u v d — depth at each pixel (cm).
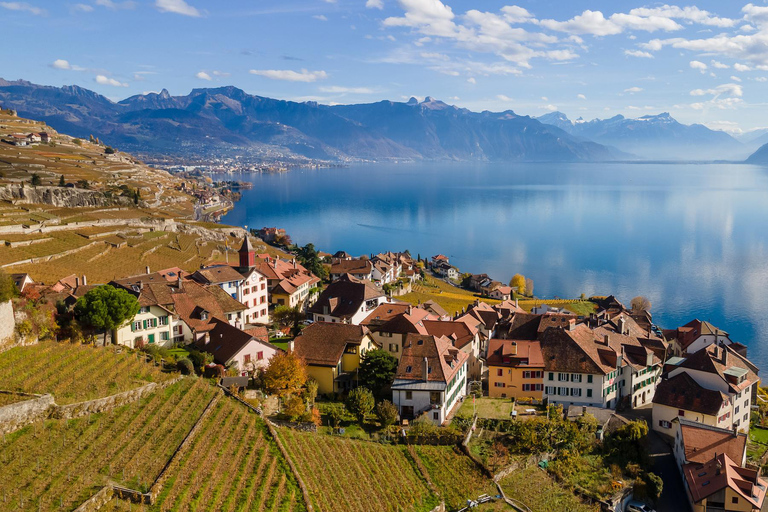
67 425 6331
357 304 13638
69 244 18350
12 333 7631
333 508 6538
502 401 10775
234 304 12812
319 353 10319
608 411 10338
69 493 5275
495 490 7962
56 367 7300
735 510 7912
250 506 6012
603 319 14188
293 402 8375
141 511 5372
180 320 11012
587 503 8025
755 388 12088
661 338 15488
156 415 7050
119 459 5988
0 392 6325
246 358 9750
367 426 9006
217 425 7238
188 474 6075
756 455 9781
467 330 12169
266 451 7044
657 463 9431
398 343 11625
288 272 17425
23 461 5597
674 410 10138
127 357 8350
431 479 7938
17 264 15162
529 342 11444
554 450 9194
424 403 9544
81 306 9294
